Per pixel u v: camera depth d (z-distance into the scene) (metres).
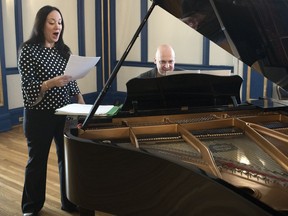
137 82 2.20
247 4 1.57
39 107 2.47
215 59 5.65
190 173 1.41
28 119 2.50
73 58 2.28
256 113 2.42
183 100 2.39
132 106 2.29
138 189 1.60
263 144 1.94
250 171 1.65
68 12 5.84
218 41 2.00
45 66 2.47
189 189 1.42
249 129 2.10
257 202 1.22
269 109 2.43
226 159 1.80
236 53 1.99
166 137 2.08
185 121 2.24
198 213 1.41
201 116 2.35
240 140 2.08
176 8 1.87
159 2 1.93
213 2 1.62
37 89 2.38
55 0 5.58
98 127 2.07
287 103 2.59
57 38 2.55
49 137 2.54
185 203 1.45
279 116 2.37
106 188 1.69
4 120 4.96
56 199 3.00
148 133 2.09
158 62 3.06
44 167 2.61
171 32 5.93
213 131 2.19
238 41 1.84
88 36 6.28
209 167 1.65
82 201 1.76
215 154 1.87
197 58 5.78
